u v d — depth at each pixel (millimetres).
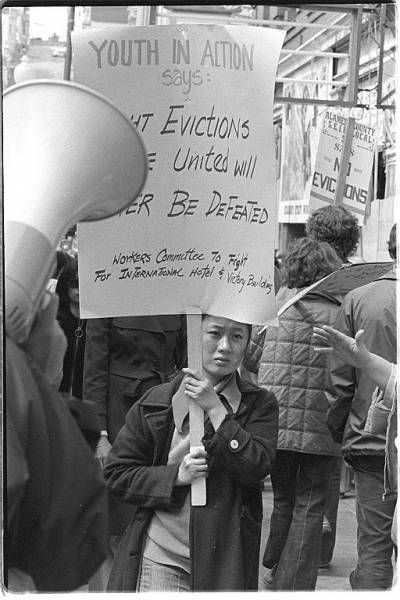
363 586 4520
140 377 4945
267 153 3777
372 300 4602
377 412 4500
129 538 3838
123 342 4957
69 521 3559
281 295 5109
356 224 5441
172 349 5082
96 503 3588
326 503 5148
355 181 6699
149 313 3787
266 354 5059
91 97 3369
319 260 5035
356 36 6332
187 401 3814
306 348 5000
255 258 3797
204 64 3717
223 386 3844
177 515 3783
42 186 3385
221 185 3766
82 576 3604
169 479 3740
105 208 3482
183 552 3775
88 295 3764
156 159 3740
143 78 3703
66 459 3529
